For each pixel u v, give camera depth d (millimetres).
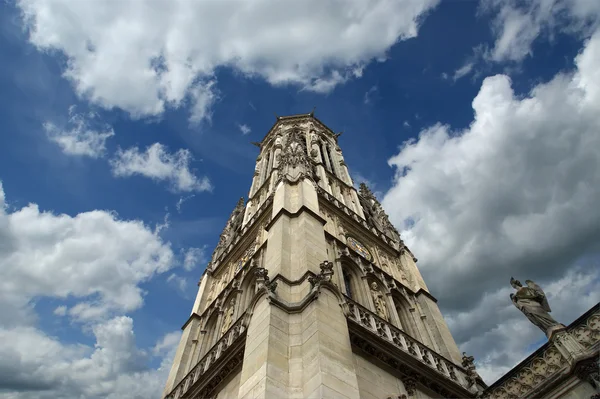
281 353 16453
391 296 28922
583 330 17172
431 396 21344
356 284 27234
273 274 22062
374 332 20875
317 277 20062
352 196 43938
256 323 18500
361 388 18141
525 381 18641
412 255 38156
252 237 35156
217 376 21422
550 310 19328
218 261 39656
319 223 27375
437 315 29906
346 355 16797
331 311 18688
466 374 24391
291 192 31953
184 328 33531
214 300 33344
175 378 27797
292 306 18703
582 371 16016
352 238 33812
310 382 15000
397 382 20375
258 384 14992
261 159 58812
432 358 23672
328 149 59219
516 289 20797
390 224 42094
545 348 18219
